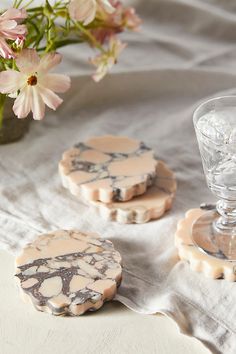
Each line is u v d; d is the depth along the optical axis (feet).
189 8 3.87
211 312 2.26
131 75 3.56
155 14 3.88
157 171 2.92
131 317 2.26
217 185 2.41
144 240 2.60
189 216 2.64
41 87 2.46
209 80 3.63
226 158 2.33
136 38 3.84
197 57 3.80
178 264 2.46
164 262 2.47
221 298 2.31
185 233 2.55
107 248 2.46
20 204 2.80
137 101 3.58
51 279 2.31
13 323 2.24
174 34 3.89
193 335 2.18
